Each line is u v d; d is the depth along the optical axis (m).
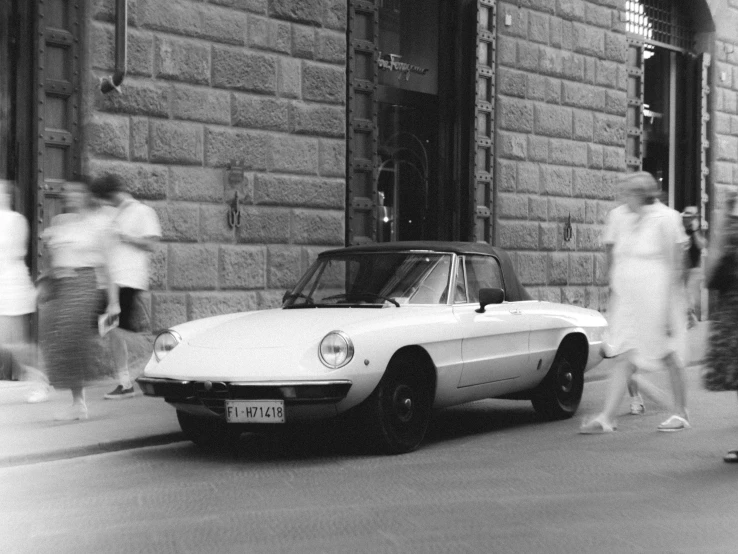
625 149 18.78
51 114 11.23
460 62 16.12
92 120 11.36
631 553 5.08
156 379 7.60
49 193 11.13
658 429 8.84
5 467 7.30
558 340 9.49
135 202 10.26
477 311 8.62
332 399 7.25
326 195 13.69
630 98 19.36
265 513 5.92
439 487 6.62
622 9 18.59
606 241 8.65
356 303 8.45
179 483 6.77
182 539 5.36
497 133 16.36
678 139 21.28
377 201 15.14
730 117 21.88
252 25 12.84
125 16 11.19
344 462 7.49
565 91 17.52
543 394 9.55
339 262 8.91
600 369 13.65
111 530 5.55
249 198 12.81
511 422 9.54
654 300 8.44
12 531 5.55
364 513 5.91
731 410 10.07
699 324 19.55
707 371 7.64
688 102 21.33
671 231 8.37
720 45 21.50
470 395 8.54
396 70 15.41
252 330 7.77
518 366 8.96
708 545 5.21
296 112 13.34
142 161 11.80
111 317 9.17
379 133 15.20
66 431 8.33
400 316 7.91
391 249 8.88
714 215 21.59
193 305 12.24
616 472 7.07
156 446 8.19
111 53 11.51
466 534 5.44
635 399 9.93
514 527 5.58
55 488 6.62
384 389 7.66
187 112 12.19
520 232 16.70
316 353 7.33
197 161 12.29
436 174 16.08
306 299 8.66
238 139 12.70
